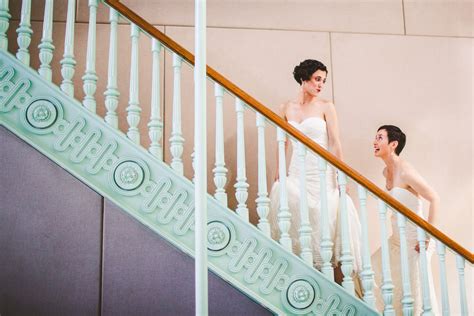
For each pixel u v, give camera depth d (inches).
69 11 133.8
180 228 128.4
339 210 149.7
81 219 125.6
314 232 145.3
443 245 141.3
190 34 197.3
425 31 214.7
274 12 204.7
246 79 197.2
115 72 133.0
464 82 213.3
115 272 124.8
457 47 215.6
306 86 179.0
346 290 131.6
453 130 208.1
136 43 135.1
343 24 208.7
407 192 185.5
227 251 128.7
